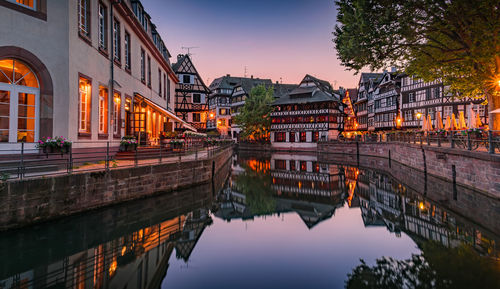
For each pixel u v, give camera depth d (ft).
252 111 169.58
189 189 42.39
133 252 20.79
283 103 168.86
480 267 17.37
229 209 35.76
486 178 33.40
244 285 16.26
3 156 26.35
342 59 42.27
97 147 37.47
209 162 47.93
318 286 16.07
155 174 36.65
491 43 33.53
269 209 36.88
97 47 38.14
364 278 16.78
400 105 126.11
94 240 22.39
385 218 30.94
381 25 37.17
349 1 40.75
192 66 126.62
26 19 27.89
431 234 24.35
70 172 26.58
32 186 23.38
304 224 29.68
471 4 32.04
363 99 163.02
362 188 50.78
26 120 28.32
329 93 170.19
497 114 44.62
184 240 23.85
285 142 169.78
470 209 29.78
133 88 53.06
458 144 44.21
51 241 21.61
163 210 31.91
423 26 37.68
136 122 54.34
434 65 44.50
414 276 16.63
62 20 30.53
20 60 27.78
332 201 41.88
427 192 40.68
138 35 55.88
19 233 22.24
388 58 42.09
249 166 88.79
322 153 143.33
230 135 211.00
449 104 102.06
